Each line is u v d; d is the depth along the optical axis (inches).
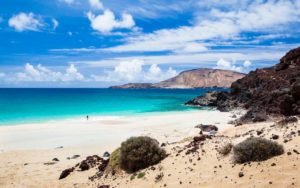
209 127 1419.8
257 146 447.8
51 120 2107.5
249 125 933.2
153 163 586.2
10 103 3681.1
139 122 1925.4
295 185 345.4
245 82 3061.0
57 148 1170.0
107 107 3253.0
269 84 2620.6
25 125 1838.1
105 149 1114.7
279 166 402.0
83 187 610.9
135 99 4955.7
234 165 450.6
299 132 518.0
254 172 407.5
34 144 1282.0
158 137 1300.4
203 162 505.0
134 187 499.2
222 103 3149.6
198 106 3449.8
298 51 2982.3
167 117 2186.3
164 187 456.8
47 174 776.9
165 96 6264.8
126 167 607.8
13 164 912.3
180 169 507.5
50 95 6353.3
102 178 626.8
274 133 575.2
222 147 522.3
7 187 690.2
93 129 1663.4
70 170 746.8
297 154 422.6
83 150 1107.9
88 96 5949.8
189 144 654.5
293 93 1499.8
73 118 2218.3
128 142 612.4
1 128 1715.1
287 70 2805.1
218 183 410.6
